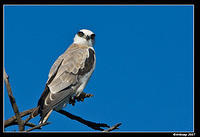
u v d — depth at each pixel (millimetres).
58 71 10609
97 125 8211
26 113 8422
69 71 10719
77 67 10945
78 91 10852
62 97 10039
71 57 11219
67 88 10375
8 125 7707
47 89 10047
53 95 9828
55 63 11000
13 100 6711
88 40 12953
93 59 11680
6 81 6660
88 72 11211
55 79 10352
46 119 8789
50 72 10602
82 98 11016
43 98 9586
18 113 6793
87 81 11281
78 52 11617
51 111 9297
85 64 11195
